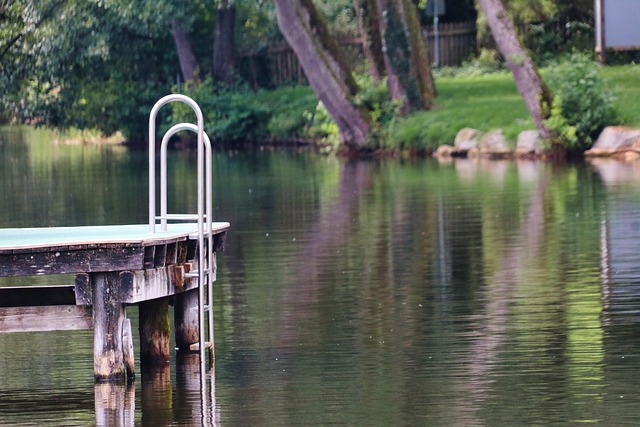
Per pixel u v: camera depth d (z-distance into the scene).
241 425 20.00
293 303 30.42
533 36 100.88
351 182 62.56
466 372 23.08
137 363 24.62
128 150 100.75
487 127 77.75
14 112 77.38
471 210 47.91
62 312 22.80
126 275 22.42
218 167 77.31
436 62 107.31
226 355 25.06
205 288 26.89
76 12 77.06
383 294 31.25
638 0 86.88
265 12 108.94
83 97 102.94
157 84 108.44
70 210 52.94
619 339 25.38
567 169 63.94
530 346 25.02
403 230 43.06
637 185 53.78
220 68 109.06
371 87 85.00
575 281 32.03
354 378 22.89
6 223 48.28
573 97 71.00
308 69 84.69
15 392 22.52
